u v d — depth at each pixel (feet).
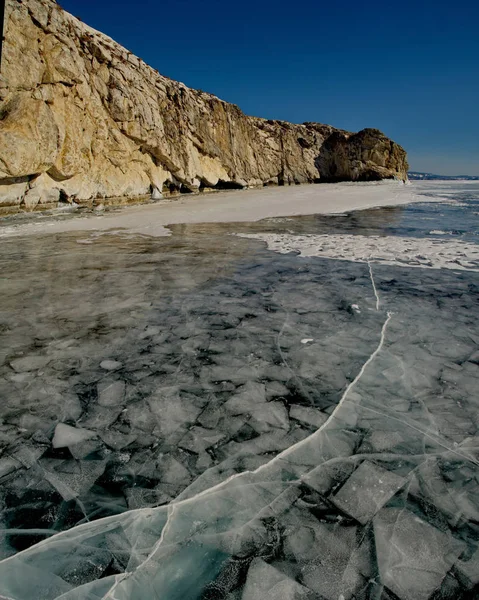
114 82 52.60
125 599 4.04
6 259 19.77
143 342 10.03
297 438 6.40
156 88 64.75
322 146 127.65
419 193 74.74
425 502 5.12
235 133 92.63
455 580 4.15
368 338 10.08
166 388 7.89
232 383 8.07
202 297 13.71
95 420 6.91
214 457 6.03
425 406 7.13
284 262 19.15
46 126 38.09
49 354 9.37
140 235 27.76
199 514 5.02
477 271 16.99
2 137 33.45
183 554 4.51
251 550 4.54
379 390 7.68
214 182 83.61
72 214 41.16
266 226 32.35
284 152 114.93
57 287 14.89
